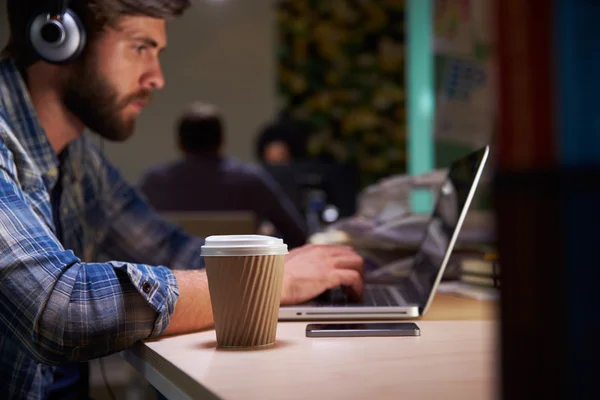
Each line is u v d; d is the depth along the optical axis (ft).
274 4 16.07
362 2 16.29
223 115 15.81
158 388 2.58
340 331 2.88
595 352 0.95
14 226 3.04
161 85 4.52
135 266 3.01
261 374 2.11
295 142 14.87
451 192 3.89
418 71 9.28
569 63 0.96
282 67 16.08
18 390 3.71
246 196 10.12
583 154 0.95
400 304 3.60
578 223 0.96
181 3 4.38
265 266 2.62
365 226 6.05
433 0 8.67
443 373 2.06
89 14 4.14
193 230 7.63
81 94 4.28
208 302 3.14
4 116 3.81
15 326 2.92
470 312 3.57
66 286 2.88
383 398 1.76
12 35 4.17
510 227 1.02
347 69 16.29
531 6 0.98
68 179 4.68
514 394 1.02
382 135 16.37
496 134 1.04
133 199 5.33
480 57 8.24
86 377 4.58
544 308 0.98
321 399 1.76
